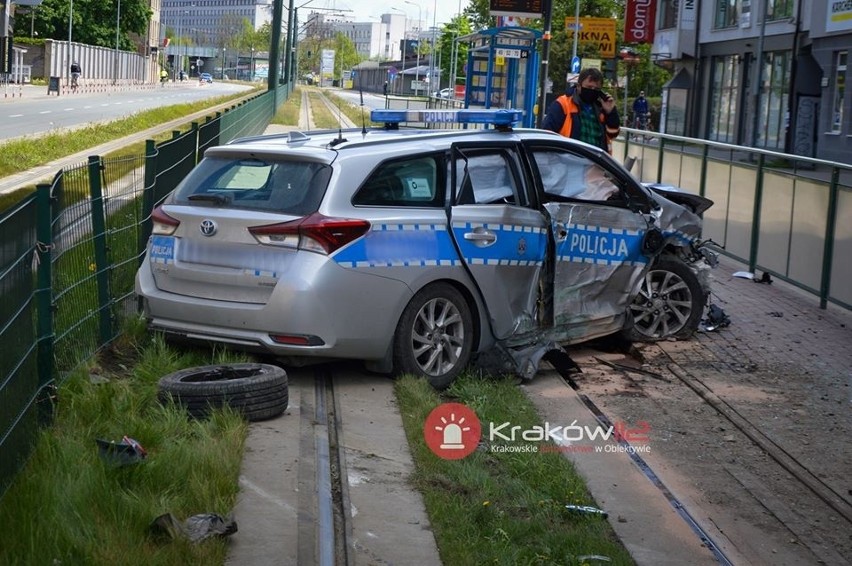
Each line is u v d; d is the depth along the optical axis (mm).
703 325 9945
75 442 5355
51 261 5945
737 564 5070
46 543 4242
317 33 135375
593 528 5266
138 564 4242
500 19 50625
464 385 7484
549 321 8281
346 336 7129
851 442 7023
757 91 40625
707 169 15500
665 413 7453
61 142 27250
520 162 8219
